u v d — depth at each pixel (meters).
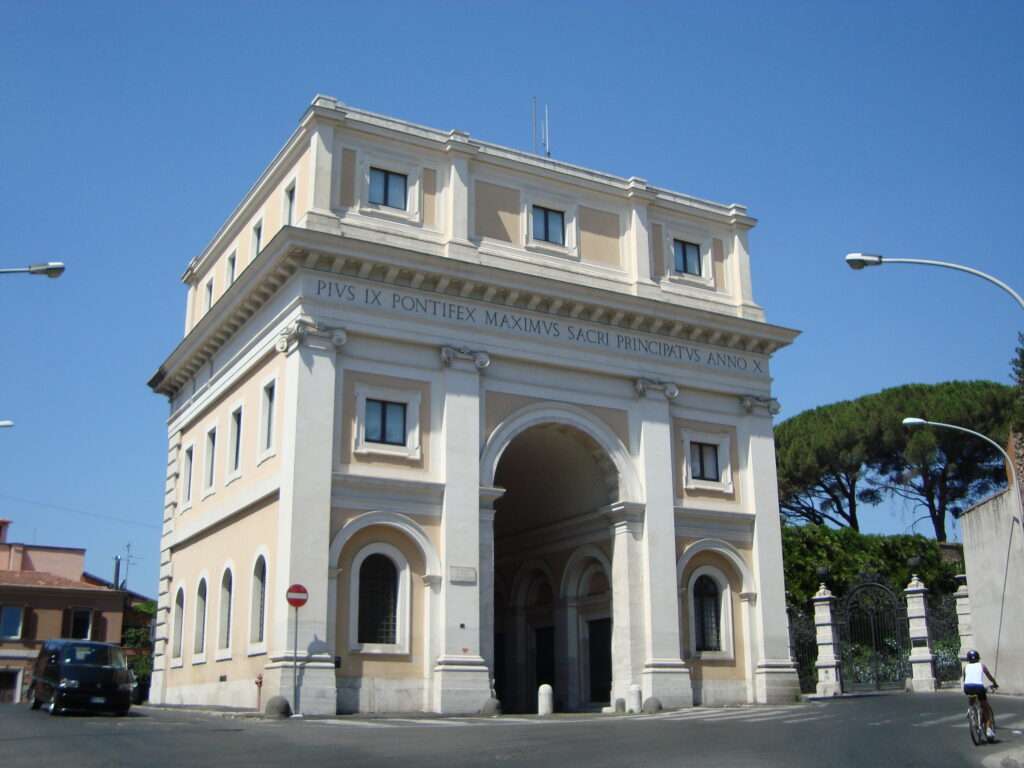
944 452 55.56
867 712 26.11
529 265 32.88
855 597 39.22
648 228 35.75
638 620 32.28
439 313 30.83
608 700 34.34
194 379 38.00
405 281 30.39
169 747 17.14
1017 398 47.06
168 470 39.72
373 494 28.91
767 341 36.53
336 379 29.00
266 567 28.83
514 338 31.91
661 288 35.41
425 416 30.16
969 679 18.52
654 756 15.59
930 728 20.98
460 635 28.88
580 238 34.44
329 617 27.38
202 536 34.91
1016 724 22.44
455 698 28.22
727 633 34.09
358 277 29.77
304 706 26.23
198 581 34.59
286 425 28.39
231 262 37.69
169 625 36.91
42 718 23.80
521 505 38.44
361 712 27.42
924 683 37.34
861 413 57.16
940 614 40.53
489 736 19.47
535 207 34.09
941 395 56.09
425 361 30.44
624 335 34.03
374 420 29.59
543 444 34.22
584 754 15.95
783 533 46.22
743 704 33.25
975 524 39.62
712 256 37.31
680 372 34.94
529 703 37.88
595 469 33.88
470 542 29.67
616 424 33.50
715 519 34.69
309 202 30.02
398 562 29.00
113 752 16.27
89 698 25.11
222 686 30.75
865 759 15.33
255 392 31.64
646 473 33.28
